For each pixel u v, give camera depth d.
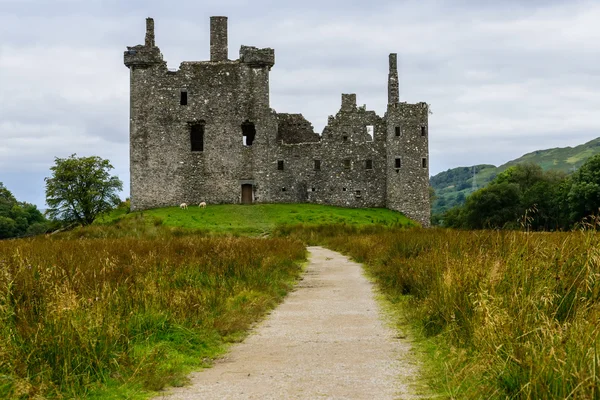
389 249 26.73
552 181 100.00
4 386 8.75
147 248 24.86
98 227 59.09
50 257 17.72
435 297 13.61
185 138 74.25
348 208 75.88
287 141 81.00
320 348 12.44
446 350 11.03
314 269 28.55
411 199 75.44
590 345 7.88
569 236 12.34
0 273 12.11
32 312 10.77
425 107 76.31
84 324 10.23
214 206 72.31
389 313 16.25
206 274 18.81
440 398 8.86
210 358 11.74
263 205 72.56
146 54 73.75
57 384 9.16
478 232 20.23
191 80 74.38
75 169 76.38
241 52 75.12
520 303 10.01
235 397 9.23
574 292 10.13
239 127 74.81
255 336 13.72
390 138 76.12
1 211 114.88
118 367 9.98
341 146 77.19
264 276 20.89
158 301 13.56
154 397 9.27
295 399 9.05
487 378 8.59
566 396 7.23
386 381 9.91
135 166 73.81
